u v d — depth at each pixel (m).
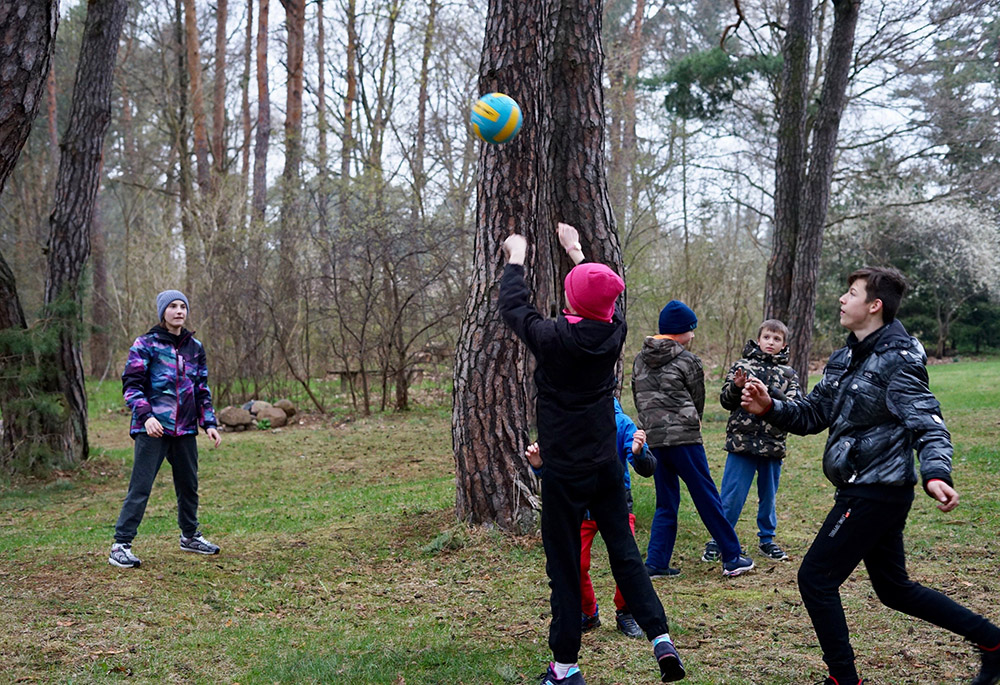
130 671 4.29
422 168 26.92
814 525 7.61
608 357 3.70
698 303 23.95
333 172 21.77
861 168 23.56
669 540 6.16
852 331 3.84
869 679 3.97
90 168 12.15
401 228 18.44
